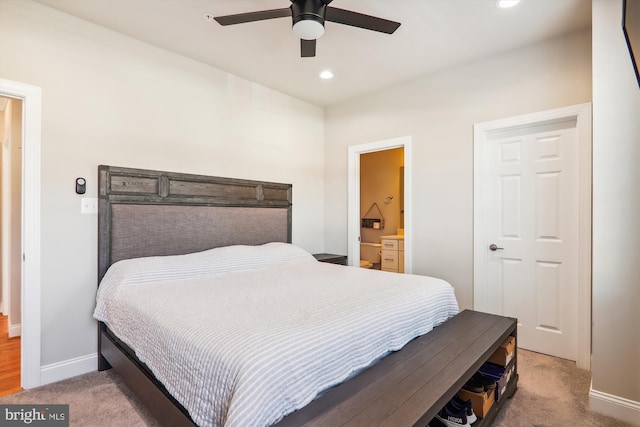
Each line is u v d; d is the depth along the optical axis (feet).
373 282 7.56
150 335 5.26
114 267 7.89
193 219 9.78
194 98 10.12
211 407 3.82
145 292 6.72
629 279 5.99
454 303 7.39
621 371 6.07
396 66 10.43
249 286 7.23
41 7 7.44
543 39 8.80
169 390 4.60
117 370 6.86
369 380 4.37
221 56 9.90
